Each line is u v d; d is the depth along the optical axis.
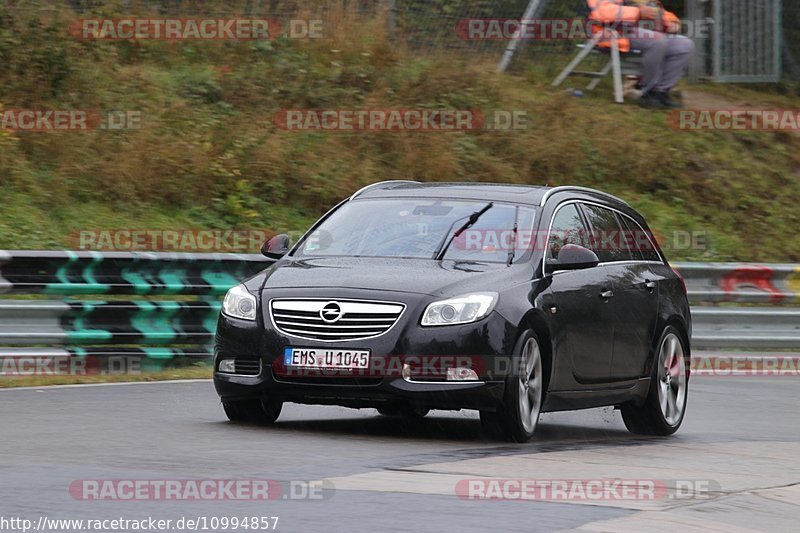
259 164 66.31
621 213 37.81
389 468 24.92
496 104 77.62
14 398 36.56
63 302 45.09
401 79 76.75
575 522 20.02
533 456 27.89
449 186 35.47
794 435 35.75
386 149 71.25
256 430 30.97
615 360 34.34
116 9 73.25
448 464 25.78
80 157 62.38
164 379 44.03
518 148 74.56
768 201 79.00
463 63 81.12
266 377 30.31
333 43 77.44
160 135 65.94
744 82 92.69
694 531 19.80
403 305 29.81
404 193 35.28
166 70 72.69
